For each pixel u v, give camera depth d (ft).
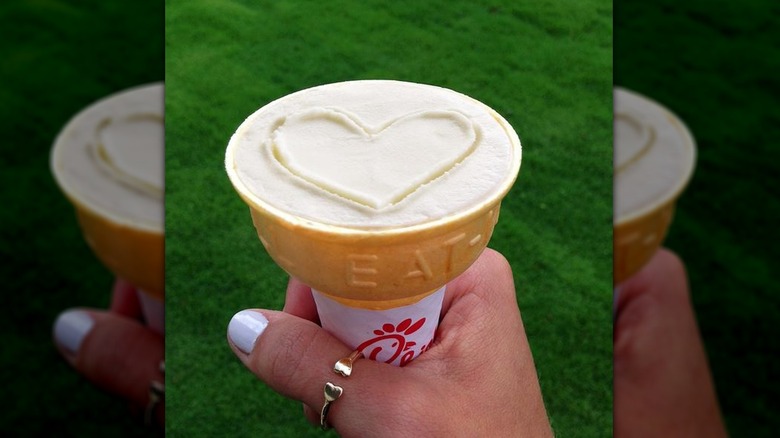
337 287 0.48
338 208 0.46
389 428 0.56
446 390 0.60
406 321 0.57
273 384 0.60
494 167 0.49
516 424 0.66
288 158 0.49
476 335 0.66
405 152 0.50
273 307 1.08
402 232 0.44
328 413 0.58
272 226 0.48
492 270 0.73
